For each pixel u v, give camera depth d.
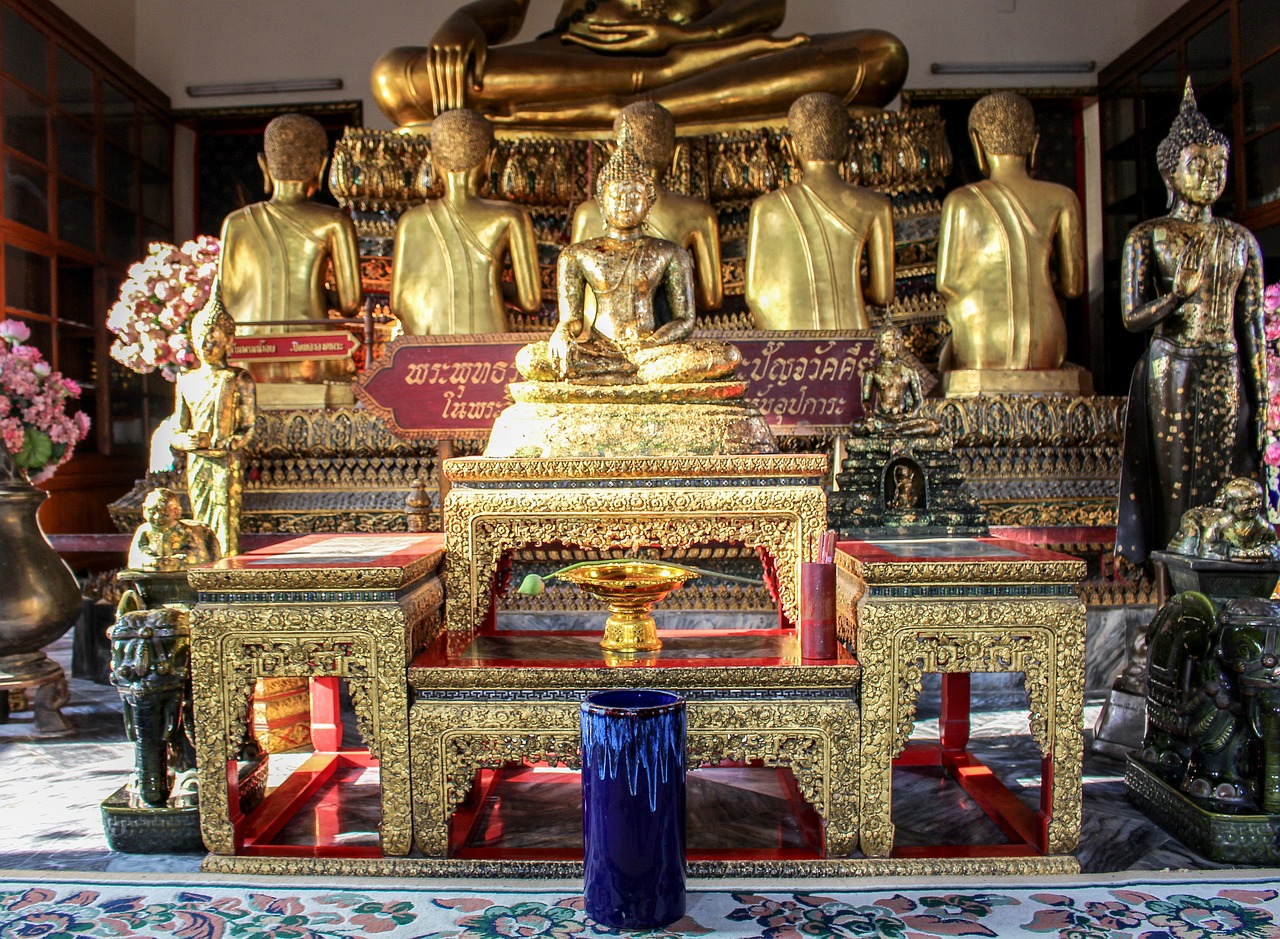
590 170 6.42
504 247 5.65
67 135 7.88
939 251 5.44
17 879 2.66
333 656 2.71
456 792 2.71
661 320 3.65
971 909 2.46
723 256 6.52
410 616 2.75
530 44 7.17
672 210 5.48
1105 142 8.99
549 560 4.88
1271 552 3.19
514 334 4.64
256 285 5.63
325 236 5.71
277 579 2.69
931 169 6.19
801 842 2.90
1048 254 5.33
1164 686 3.12
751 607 4.77
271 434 5.10
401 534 3.66
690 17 7.40
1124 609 4.66
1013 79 9.00
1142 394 4.13
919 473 3.96
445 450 4.68
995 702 4.54
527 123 6.77
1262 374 4.03
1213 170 3.93
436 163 5.68
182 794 2.96
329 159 9.62
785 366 4.70
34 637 4.18
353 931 2.36
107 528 8.53
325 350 5.07
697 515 3.01
